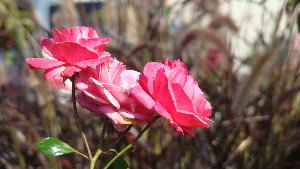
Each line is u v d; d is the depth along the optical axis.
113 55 0.65
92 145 0.60
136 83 0.32
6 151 0.69
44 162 0.67
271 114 0.71
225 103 0.72
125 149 0.32
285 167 0.72
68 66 0.31
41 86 0.67
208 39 0.74
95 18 0.75
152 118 0.31
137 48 0.66
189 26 0.75
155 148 0.64
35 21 0.73
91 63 0.30
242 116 0.69
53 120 0.66
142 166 0.60
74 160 0.58
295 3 0.72
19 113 0.70
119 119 0.30
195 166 0.67
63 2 0.75
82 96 0.31
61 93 0.69
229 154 0.71
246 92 0.68
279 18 0.71
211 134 0.71
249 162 0.71
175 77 0.31
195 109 0.31
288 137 0.73
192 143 0.67
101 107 0.30
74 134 0.63
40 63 0.31
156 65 0.31
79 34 0.32
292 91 0.68
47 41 0.32
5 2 0.75
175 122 0.30
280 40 0.69
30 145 0.68
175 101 0.29
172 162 0.63
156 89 0.30
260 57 0.67
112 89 0.30
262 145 0.71
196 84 0.31
